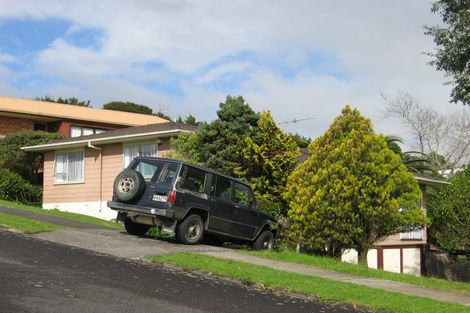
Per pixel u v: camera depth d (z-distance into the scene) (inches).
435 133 1569.9
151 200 548.1
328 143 609.6
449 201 815.1
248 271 443.5
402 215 580.1
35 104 1502.2
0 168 1106.1
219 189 585.9
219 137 754.8
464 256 1035.9
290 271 474.6
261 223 624.7
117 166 976.3
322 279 446.0
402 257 982.4
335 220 581.0
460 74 626.5
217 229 579.8
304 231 602.2
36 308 277.4
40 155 1196.5
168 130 879.1
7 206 812.6
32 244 477.7
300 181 613.0
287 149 723.4
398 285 473.4
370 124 606.2
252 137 724.0
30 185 1122.0
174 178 546.3
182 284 380.8
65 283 339.9
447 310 375.9
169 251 506.0
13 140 1190.3
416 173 1128.8
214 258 486.3
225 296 358.3
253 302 350.0
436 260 1043.3
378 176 577.6
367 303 377.4
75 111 1533.0
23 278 340.8
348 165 581.3
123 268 413.7
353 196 576.1
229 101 764.6
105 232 607.5
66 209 1047.6
